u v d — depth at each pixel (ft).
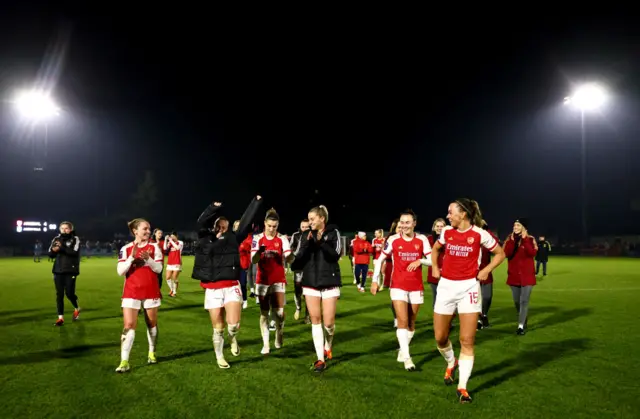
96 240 165.89
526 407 16.83
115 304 40.88
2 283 58.59
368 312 36.76
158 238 45.88
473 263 18.39
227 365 21.42
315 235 21.88
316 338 21.13
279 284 24.45
